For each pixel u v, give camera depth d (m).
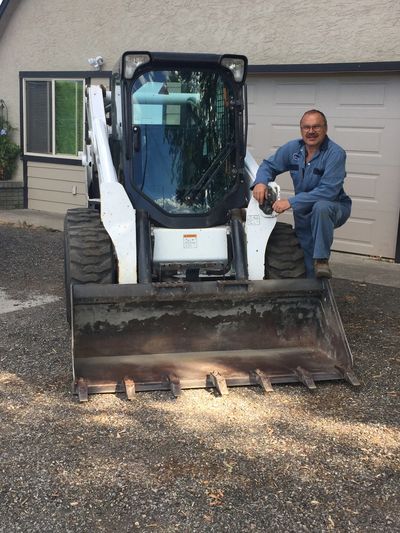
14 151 12.43
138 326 4.39
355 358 4.79
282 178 8.86
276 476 3.18
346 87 8.12
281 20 8.42
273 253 4.84
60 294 6.48
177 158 4.80
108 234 4.56
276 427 3.66
